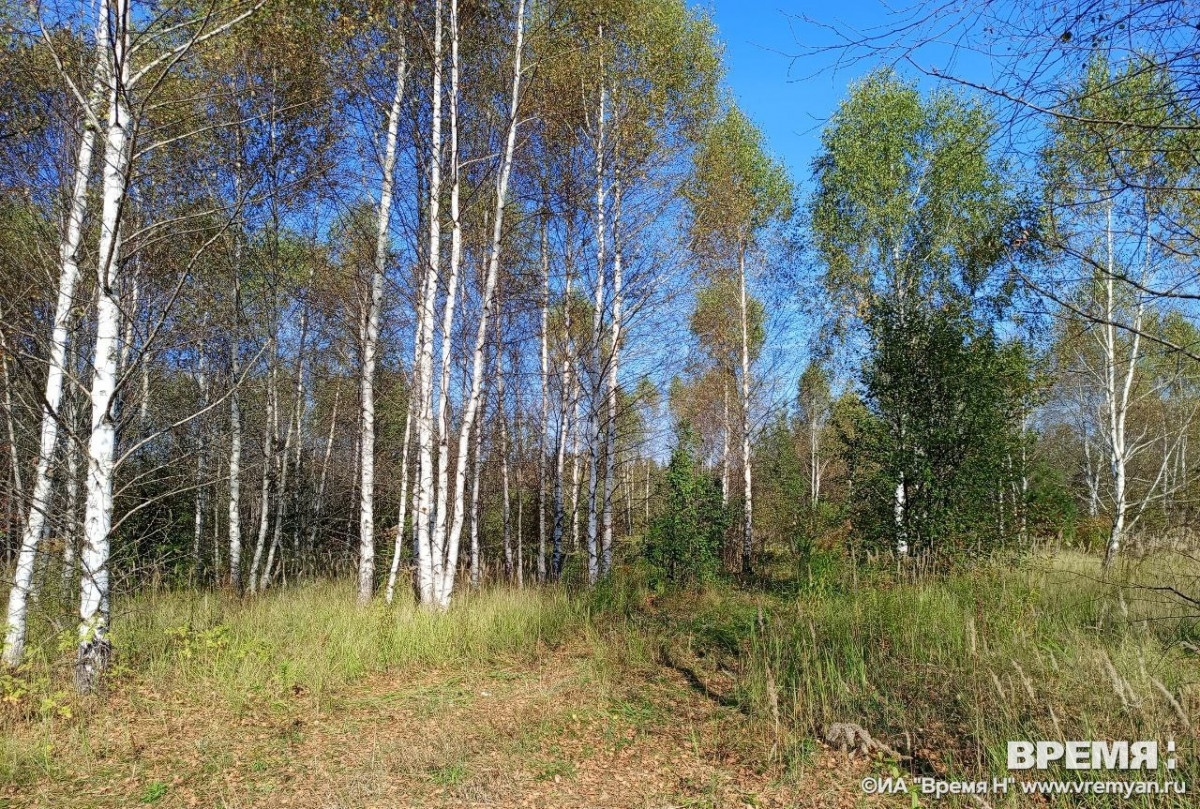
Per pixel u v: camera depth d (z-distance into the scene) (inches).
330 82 387.5
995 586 299.7
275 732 205.3
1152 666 185.0
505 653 305.1
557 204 518.3
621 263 515.8
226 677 245.9
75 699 217.3
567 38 432.1
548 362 623.5
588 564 468.1
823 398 909.2
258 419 636.7
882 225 556.7
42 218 328.8
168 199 393.4
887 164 555.2
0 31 255.8
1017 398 428.1
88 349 369.7
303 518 689.6
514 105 393.7
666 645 304.8
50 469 262.5
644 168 500.7
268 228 477.1
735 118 663.1
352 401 697.6
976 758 162.2
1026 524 382.9
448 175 438.3
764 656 264.2
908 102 544.7
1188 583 263.4
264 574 523.8
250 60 362.9
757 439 791.1
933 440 377.4
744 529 678.5
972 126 454.9
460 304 514.3
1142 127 92.3
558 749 191.6
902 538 378.3
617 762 182.2
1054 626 245.8
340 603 376.8
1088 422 687.7
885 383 408.5
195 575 514.3
